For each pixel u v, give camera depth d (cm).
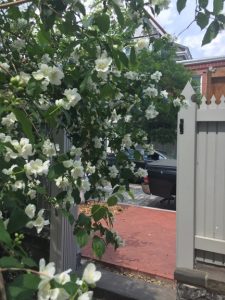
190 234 310
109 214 242
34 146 201
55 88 245
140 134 316
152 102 303
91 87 253
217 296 295
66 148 336
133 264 446
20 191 196
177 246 314
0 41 276
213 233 306
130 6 235
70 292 109
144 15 244
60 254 378
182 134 311
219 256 305
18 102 169
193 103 306
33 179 220
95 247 217
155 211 768
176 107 306
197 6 195
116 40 244
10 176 186
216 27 196
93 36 225
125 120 305
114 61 244
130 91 303
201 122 307
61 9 206
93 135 293
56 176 211
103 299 370
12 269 116
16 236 161
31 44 264
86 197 286
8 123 195
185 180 311
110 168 298
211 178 306
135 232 607
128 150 315
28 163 187
